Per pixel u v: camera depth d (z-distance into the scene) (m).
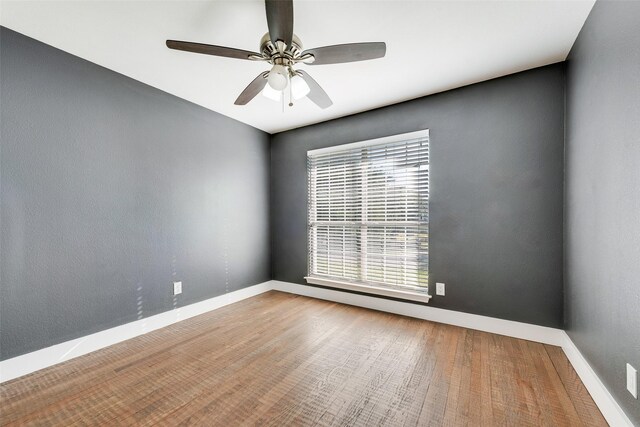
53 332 1.91
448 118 2.55
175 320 2.66
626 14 1.20
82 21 1.65
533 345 2.13
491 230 2.36
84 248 2.06
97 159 2.14
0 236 1.70
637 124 1.12
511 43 1.87
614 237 1.30
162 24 1.67
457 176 2.51
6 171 1.72
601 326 1.44
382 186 2.92
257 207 3.62
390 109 2.87
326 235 3.36
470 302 2.46
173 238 2.67
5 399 1.55
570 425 1.35
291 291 3.66
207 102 2.84
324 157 3.38
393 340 2.25
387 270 2.90
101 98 2.16
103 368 1.87
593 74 1.54
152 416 1.43
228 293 3.21
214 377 1.76
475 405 1.49
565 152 2.06
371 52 1.52
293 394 1.60
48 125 1.89
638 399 1.12
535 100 2.18
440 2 1.50
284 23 1.30
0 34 1.70
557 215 2.11
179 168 2.72
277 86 1.55
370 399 1.55
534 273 2.19
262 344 2.21
